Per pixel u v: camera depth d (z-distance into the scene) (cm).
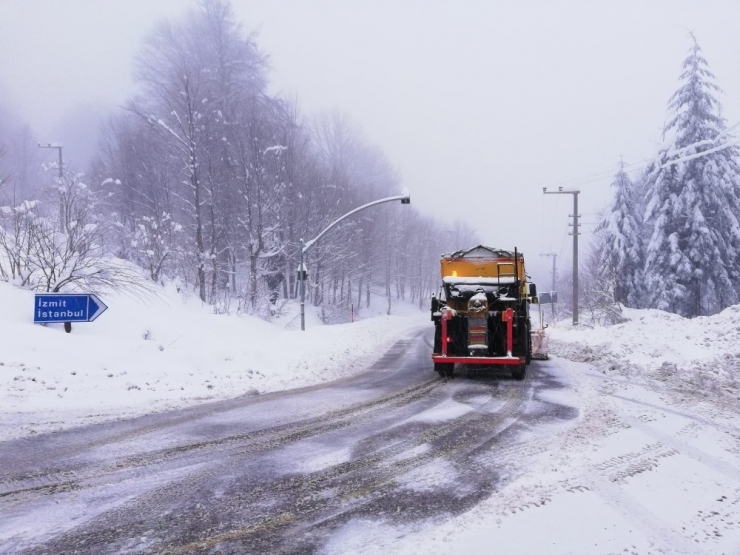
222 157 3584
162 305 1973
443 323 1186
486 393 992
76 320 1316
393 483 498
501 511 423
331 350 1717
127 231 3014
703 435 648
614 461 547
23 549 368
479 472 527
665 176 3419
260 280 3619
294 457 583
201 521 416
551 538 375
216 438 666
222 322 2148
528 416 782
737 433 659
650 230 4138
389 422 754
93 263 1634
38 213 1712
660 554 353
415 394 991
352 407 867
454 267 1297
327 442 646
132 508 442
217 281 3194
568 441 632
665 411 791
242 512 433
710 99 3356
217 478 515
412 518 418
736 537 377
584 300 4272
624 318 3100
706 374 1093
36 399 854
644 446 601
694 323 1666
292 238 3806
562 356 1617
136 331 1572
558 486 476
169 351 1276
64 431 697
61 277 1537
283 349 1608
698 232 3278
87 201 2197
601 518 407
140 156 3806
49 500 459
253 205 3431
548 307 6450
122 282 1709
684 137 3362
